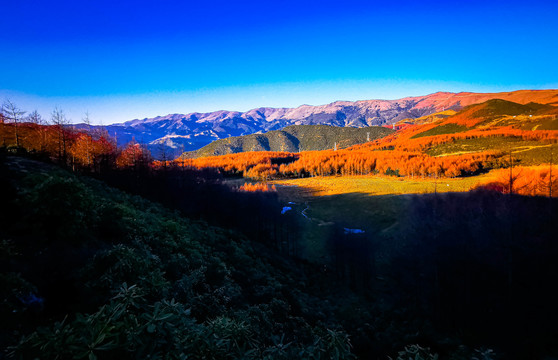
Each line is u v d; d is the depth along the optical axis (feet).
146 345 13.28
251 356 16.87
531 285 111.45
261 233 234.17
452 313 112.37
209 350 15.19
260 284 96.43
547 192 203.72
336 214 319.88
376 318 112.98
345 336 17.94
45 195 43.50
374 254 199.41
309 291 137.18
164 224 90.79
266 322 56.54
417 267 158.61
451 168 533.96
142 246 58.13
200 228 138.21
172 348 14.23
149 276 35.68
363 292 145.59
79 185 51.47
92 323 13.70
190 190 239.09
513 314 100.99
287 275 144.56
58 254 39.65
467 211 200.95
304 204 380.37
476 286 122.93
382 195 390.83
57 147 199.31
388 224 258.98
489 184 292.40
